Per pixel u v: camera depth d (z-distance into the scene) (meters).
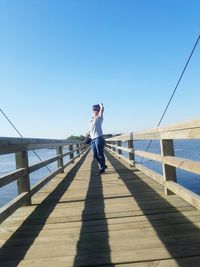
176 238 3.46
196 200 4.21
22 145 5.20
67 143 12.53
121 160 14.10
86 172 10.59
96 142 9.74
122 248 3.29
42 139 6.92
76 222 4.38
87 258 3.10
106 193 6.39
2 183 3.99
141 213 4.59
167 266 2.80
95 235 3.77
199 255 2.99
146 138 6.82
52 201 5.89
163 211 4.61
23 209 5.27
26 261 3.10
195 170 3.94
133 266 2.86
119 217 4.48
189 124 3.88
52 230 4.06
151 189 6.51
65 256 3.18
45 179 6.80
